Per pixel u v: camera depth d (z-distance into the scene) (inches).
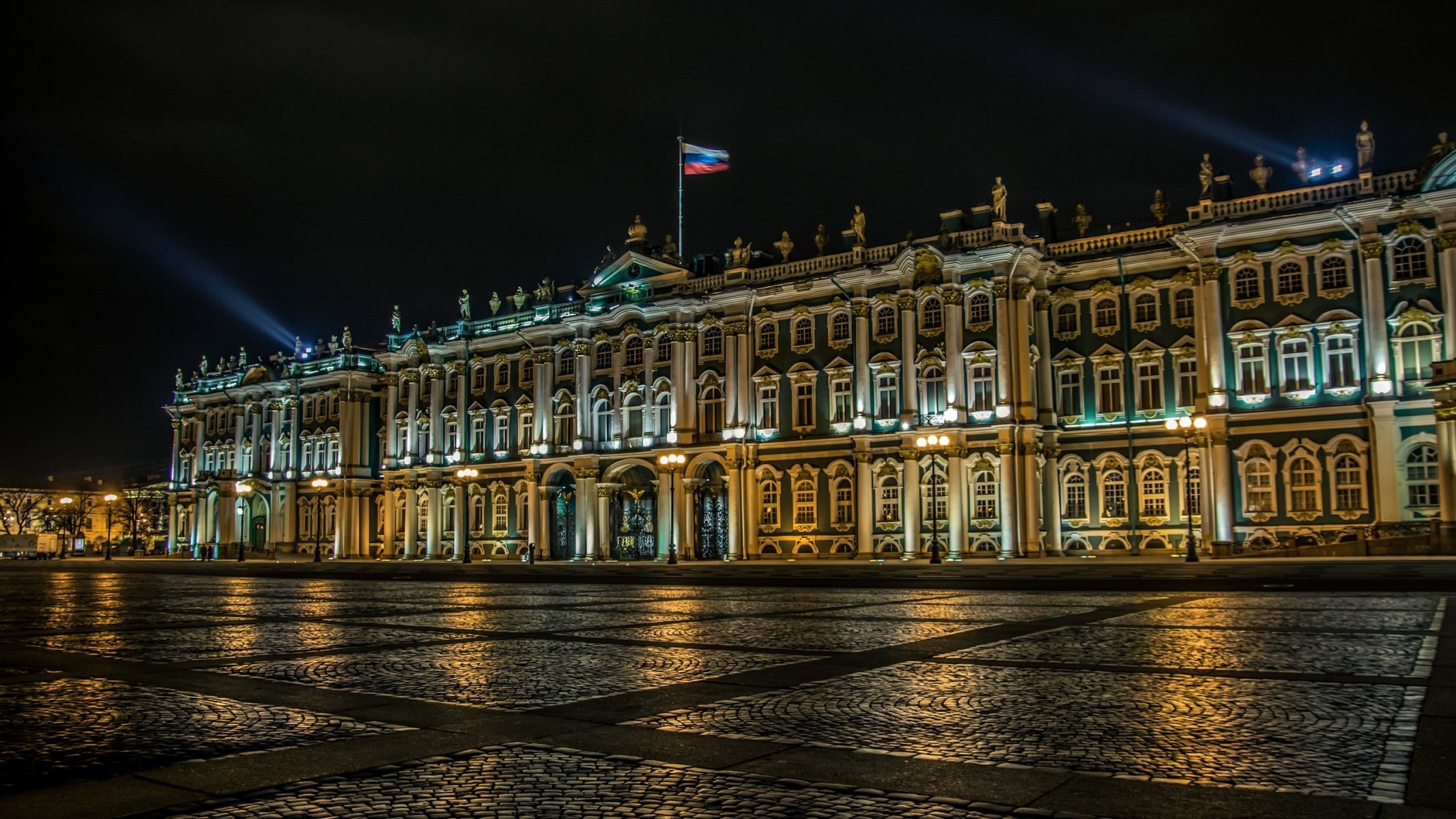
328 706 583.8
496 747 472.4
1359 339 2356.1
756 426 3073.3
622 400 3324.3
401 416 3959.2
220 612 1321.4
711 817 363.3
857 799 383.9
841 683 643.5
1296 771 416.2
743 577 1996.8
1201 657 743.7
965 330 2743.6
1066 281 2770.7
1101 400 2696.9
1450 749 450.0
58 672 738.8
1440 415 2159.2
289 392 4441.4
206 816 369.4
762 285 3051.2
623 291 3378.4
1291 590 1411.2
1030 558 2608.3
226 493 4586.6
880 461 2851.9
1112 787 396.8
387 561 3801.7
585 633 986.7
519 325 3646.7
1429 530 2159.2
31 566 3764.8
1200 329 2532.0
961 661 740.0
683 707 568.7
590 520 3334.2
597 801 383.6
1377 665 684.7
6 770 437.1
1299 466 2404.0
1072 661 729.6
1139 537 2608.3
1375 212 2320.4
